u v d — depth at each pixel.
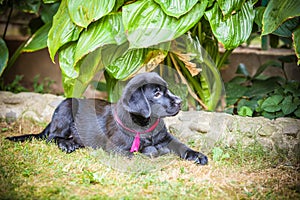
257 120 1.95
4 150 1.80
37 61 3.12
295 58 2.39
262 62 2.91
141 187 1.50
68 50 1.98
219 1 1.84
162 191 1.46
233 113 2.24
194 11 1.83
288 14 1.81
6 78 3.11
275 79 2.40
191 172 1.63
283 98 2.12
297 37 1.90
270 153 1.83
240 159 1.77
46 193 1.43
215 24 1.87
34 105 2.27
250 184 1.55
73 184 1.51
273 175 1.63
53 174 1.58
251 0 1.96
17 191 1.44
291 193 1.48
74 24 1.93
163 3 1.81
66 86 2.09
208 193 1.46
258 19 2.01
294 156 1.82
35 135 1.97
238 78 2.48
